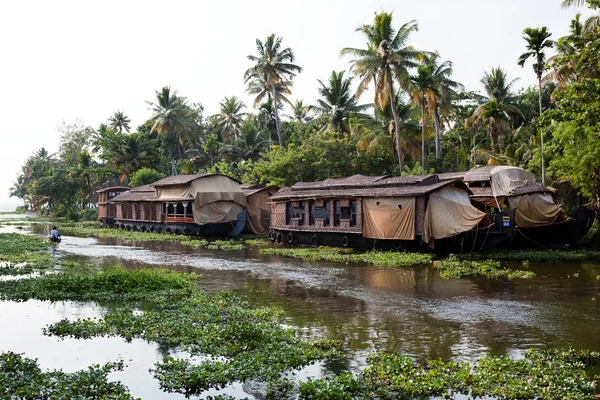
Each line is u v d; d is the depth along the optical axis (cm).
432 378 805
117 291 1543
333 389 752
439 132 4997
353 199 2661
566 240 2486
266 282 1730
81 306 1392
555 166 2873
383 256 2281
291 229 3033
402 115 4509
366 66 3731
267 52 5150
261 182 4669
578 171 2592
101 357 971
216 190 3744
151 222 4244
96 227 5331
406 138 4356
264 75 5194
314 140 4284
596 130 2319
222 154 6031
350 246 2714
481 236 2300
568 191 3528
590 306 1331
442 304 1369
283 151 4328
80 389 782
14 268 2050
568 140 2606
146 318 1198
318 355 943
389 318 1225
